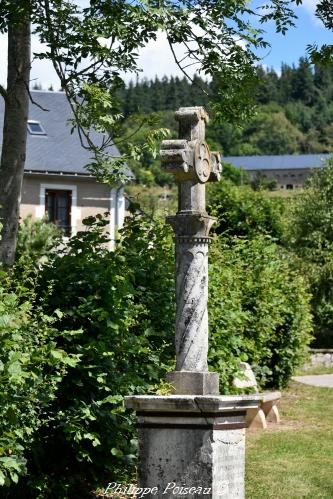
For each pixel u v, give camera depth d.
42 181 34.22
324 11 11.95
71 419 7.80
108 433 8.20
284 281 18.53
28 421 7.25
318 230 33.41
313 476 10.04
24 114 11.07
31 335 7.25
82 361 8.03
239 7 11.76
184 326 6.45
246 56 12.30
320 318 31.30
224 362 11.32
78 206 34.66
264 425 13.62
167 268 9.73
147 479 6.12
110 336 8.23
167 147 6.44
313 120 195.50
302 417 14.86
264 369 16.22
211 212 14.21
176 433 6.07
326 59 11.93
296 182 164.88
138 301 9.39
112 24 10.62
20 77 11.02
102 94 10.96
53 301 8.23
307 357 19.61
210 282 11.56
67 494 8.17
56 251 9.25
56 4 10.84
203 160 6.57
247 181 91.19
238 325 12.52
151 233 9.95
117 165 11.46
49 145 35.22
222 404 5.98
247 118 12.84
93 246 9.16
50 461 8.15
